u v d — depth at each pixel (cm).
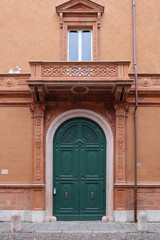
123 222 806
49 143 854
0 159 846
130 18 900
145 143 852
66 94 865
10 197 829
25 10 902
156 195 830
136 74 846
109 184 837
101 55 884
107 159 853
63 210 847
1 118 862
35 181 823
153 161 846
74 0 895
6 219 820
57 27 895
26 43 889
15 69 882
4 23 898
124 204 816
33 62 778
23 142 852
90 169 861
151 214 822
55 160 865
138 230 705
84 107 868
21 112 863
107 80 761
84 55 912
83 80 762
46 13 901
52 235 674
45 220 818
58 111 868
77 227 749
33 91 790
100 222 811
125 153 841
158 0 909
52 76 782
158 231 704
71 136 875
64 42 889
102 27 895
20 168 842
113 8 904
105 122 859
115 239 640
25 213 821
